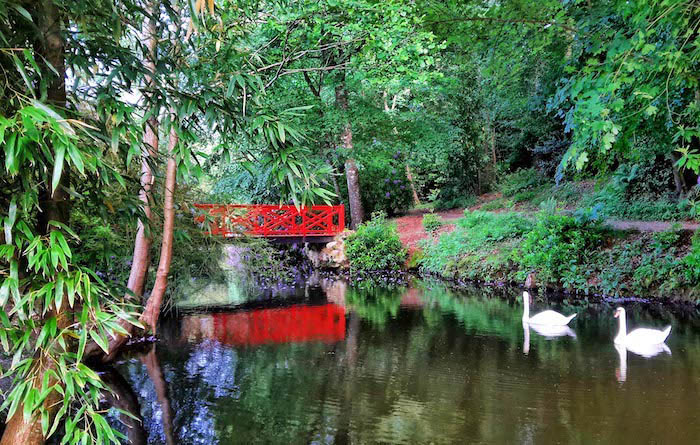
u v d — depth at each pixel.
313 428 3.91
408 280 11.76
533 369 5.24
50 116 1.68
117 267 6.70
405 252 13.16
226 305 8.96
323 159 12.90
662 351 5.78
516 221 11.63
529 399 4.43
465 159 17.48
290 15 6.86
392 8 6.75
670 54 3.34
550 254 9.69
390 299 9.46
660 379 4.85
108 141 2.24
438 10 5.19
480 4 5.16
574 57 4.58
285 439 3.72
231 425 3.99
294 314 8.20
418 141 14.18
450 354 5.84
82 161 1.81
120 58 2.40
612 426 3.85
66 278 1.95
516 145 17.36
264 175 12.01
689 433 3.70
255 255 9.12
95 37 2.38
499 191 17.42
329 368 5.38
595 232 9.89
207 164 3.84
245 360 5.70
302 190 2.63
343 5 7.06
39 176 2.10
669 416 4.00
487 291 10.08
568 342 6.27
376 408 4.27
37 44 2.20
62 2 2.20
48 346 2.04
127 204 2.81
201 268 7.90
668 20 3.50
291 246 13.80
